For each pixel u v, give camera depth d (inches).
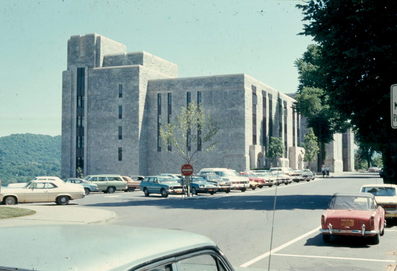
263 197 1457.9
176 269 109.4
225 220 845.8
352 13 1133.1
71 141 3506.4
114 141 3432.6
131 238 112.2
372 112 1173.1
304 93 3774.6
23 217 879.1
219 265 130.9
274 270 433.4
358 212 604.7
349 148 5767.7
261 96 3604.8
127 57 3617.1
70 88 3533.5
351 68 1117.1
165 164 3427.7
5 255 92.7
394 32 1087.6
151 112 3496.6
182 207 1135.0
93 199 1507.1
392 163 1325.0
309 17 1181.7
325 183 2425.0
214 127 3166.8
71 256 93.3
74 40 3572.8
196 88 3390.7
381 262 479.5
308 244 590.9
